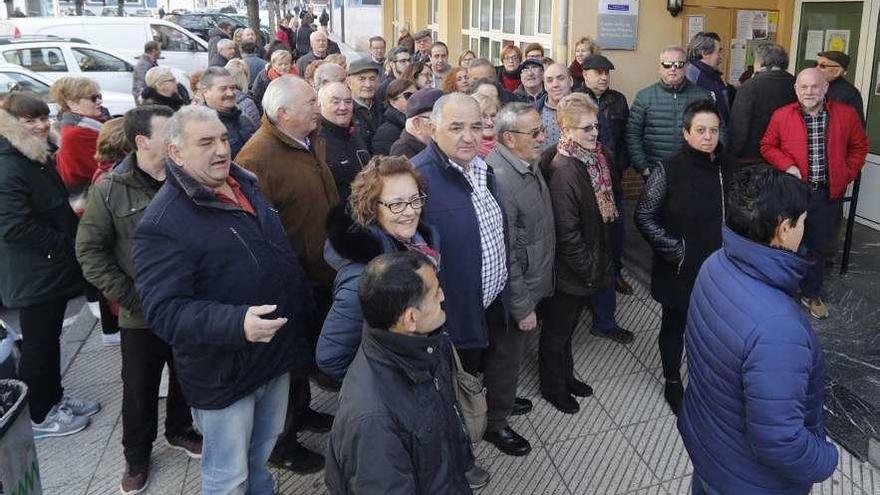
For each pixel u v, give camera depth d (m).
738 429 1.89
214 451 2.44
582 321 4.65
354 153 3.82
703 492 2.20
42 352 3.43
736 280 1.86
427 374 1.85
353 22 22.95
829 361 3.73
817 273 4.18
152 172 2.85
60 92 4.11
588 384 3.88
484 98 3.53
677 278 3.36
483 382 3.25
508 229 2.98
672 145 4.70
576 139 3.26
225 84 4.12
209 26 22.89
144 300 2.23
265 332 2.14
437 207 2.74
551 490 3.04
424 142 3.50
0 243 3.27
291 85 3.01
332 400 3.77
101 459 3.34
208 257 2.27
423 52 7.95
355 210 2.28
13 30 13.33
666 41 6.22
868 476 2.98
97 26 13.77
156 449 3.38
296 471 3.15
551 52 6.73
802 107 4.09
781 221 1.79
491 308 3.05
